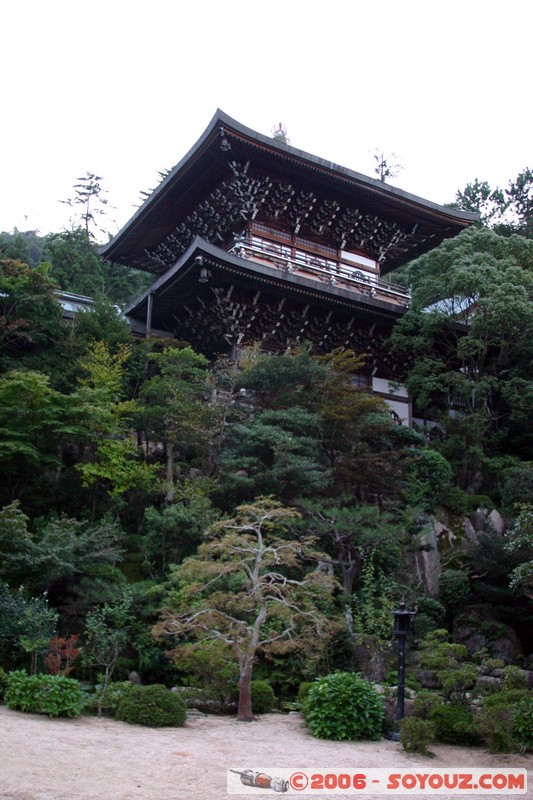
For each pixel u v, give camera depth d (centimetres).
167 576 2156
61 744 1159
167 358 2952
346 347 3925
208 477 2617
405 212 4212
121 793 889
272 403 2873
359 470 2673
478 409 3541
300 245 4162
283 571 2252
